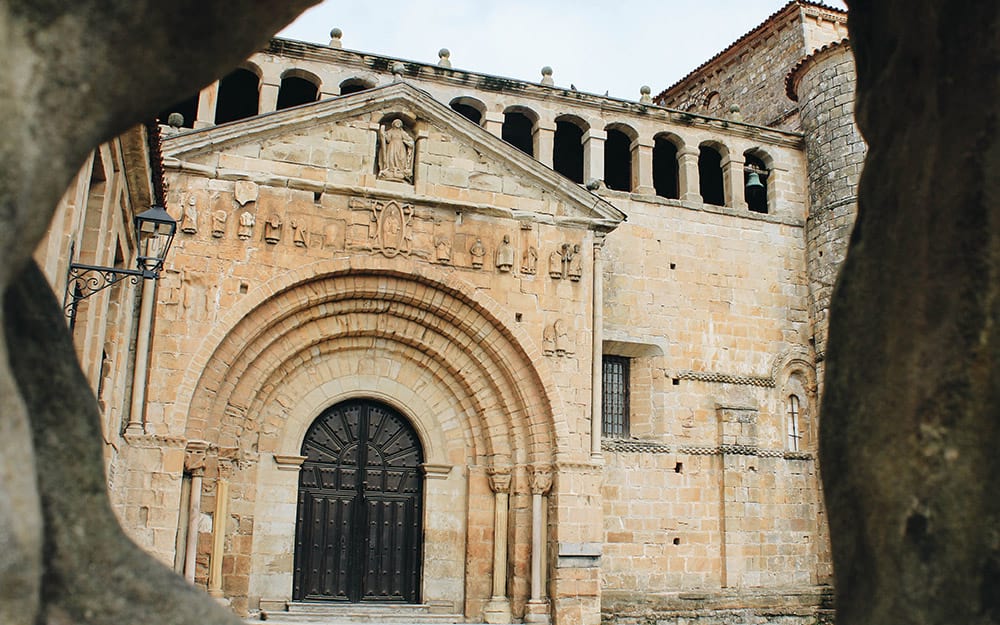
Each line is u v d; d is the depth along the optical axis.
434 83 32.81
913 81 6.66
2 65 4.32
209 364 23.98
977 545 5.62
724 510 31.20
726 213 34.28
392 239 25.86
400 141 26.62
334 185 25.58
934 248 6.16
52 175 4.61
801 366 34.06
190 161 24.50
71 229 13.80
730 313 33.41
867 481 6.31
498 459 26.91
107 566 5.12
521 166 27.52
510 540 26.59
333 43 32.47
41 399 5.06
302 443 26.17
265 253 24.70
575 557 25.78
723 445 31.67
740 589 30.70
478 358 27.08
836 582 6.59
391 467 27.06
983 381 5.75
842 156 34.56
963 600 5.63
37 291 5.23
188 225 24.08
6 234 4.29
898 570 5.97
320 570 25.80
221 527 23.91
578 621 25.39
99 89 4.82
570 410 26.69
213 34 5.46
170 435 22.81
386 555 26.48
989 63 5.96
